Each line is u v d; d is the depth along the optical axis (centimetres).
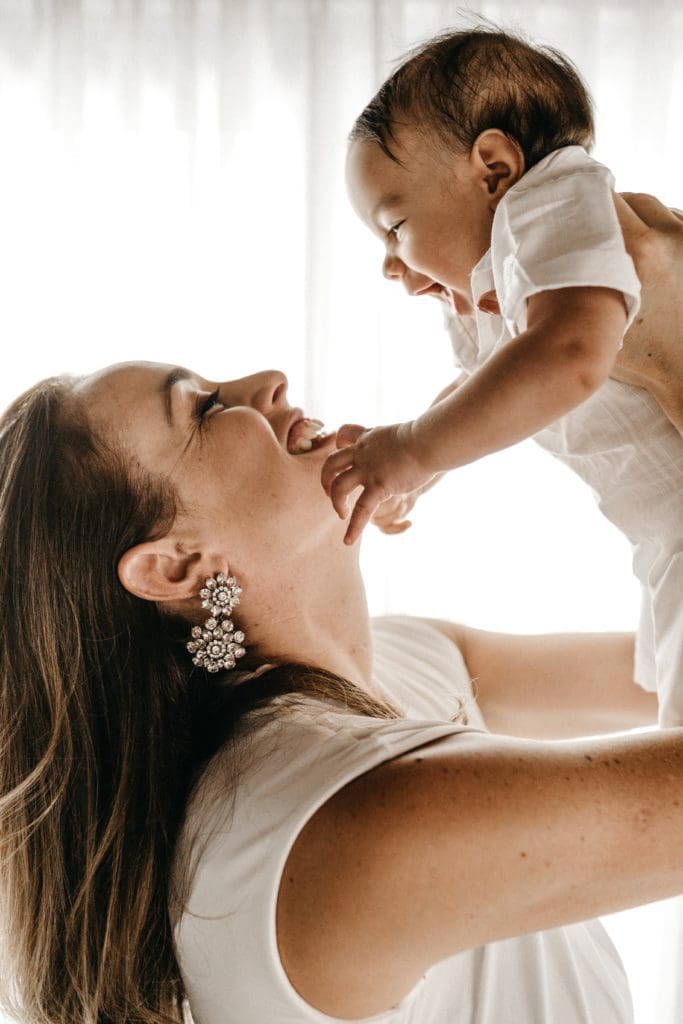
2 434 111
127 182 235
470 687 136
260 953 85
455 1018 99
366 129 114
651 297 95
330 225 233
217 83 235
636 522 109
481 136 107
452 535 237
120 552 106
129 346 237
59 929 105
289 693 102
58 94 232
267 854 84
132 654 106
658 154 237
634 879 81
